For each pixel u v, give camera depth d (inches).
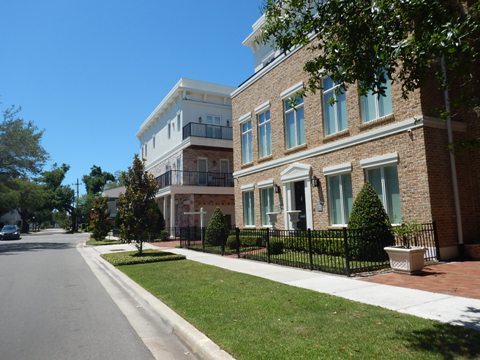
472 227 462.3
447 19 177.9
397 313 232.8
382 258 428.8
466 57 183.0
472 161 474.0
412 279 339.0
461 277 335.9
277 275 399.2
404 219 460.1
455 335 187.6
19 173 1385.3
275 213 659.4
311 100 631.2
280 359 167.9
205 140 1123.9
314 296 289.4
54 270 558.9
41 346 216.5
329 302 267.9
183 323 236.4
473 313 226.4
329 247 499.8
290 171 673.6
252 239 692.7
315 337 195.2
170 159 1285.7
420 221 442.3
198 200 1152.8
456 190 451.2
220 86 1259.8
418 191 445.7
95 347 213.8
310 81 244.4
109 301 337.4
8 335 239.0
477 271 360.2
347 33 212.2
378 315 229.5
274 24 251.9
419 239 437.1
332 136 580.4
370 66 205.8
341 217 567.2
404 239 402.9
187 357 197.3
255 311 253.3
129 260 581.3
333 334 198.4
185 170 1159.0
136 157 709.3
